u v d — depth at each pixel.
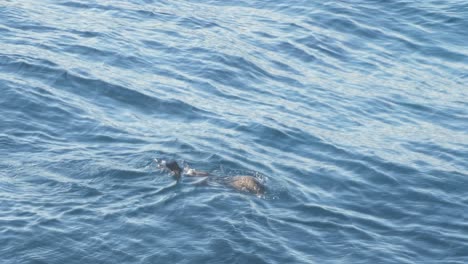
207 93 60.28
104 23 72.31
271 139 52.78
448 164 51.34
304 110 59.00
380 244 40.75
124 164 46.06
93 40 67.50
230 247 38.22
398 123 58.34
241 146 50.84
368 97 62.78
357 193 46.31
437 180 48.72
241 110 57.50
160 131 52.16
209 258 37.44
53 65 60.41
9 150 47.25
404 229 42.56
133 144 49.34
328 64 69.00
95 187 43.22
